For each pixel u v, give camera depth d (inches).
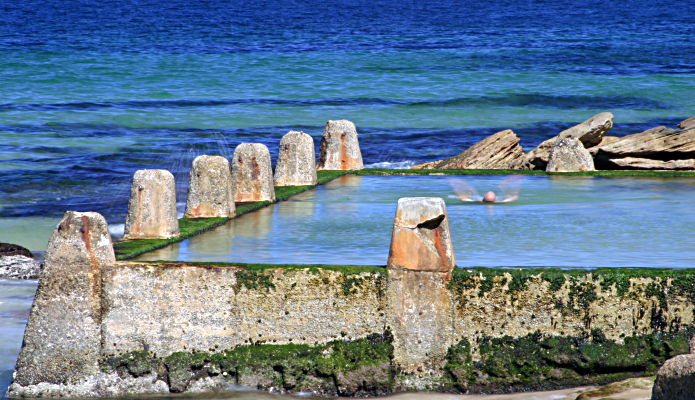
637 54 3732.8
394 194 898.1
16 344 556.4
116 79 2790.4
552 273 454.6
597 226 690.8
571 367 455.5
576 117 2170.3
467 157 1230.9
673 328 447.8
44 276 467.5
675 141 1093.1
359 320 466.0
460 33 5044.3
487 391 460.4
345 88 2662.4
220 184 727.1
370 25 5718.5
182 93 2529.5
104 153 1599.4
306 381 467.5
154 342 470.3
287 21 6033.5
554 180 1003.9
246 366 466.9
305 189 933.8
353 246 612.4
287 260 554.9
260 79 2859.3
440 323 462.0
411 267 460.1
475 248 597.9
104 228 471.2
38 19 5674.2
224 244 619.2
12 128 1852.9
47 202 1149.1
